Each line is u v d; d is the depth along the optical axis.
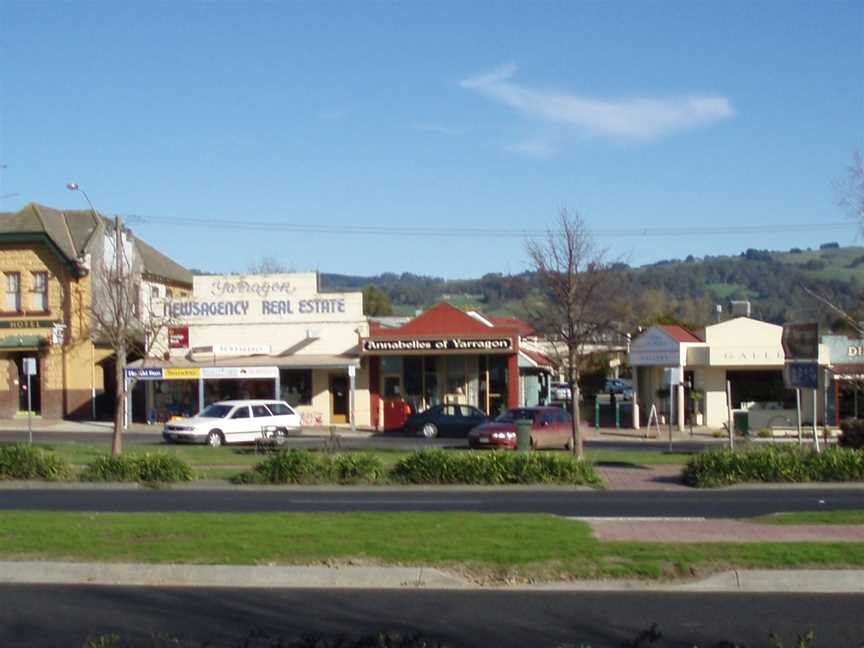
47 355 48.00
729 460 23.02
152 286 50.91
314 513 15.94
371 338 45.62
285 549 12.33
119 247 38.81
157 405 47.41
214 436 35.38
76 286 47.72
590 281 29.41
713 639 8.93
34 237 47.72
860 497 20.25
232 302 47.38
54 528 13.91
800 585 11.15
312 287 47.12
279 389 45.06
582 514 17.06
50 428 44.28
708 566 11.48
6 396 48.34
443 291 157.12
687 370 47.62
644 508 18.12
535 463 23.05
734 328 45.47
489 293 134.62
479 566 11.55
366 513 15.80
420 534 13.31
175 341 45.97
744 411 44.34
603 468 26.67
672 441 40.00
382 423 46.25
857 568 11.41
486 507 18.27
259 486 22.84
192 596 10.81
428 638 8.91
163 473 23.23
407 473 23.22
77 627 9.44
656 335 47.00
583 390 69.81
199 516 15.31
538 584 11.29
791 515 15.62
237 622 9.62
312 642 7.73
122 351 28.70
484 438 33.16
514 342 44.94
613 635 9.10
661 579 11.27
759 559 11.69
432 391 46.44
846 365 40.88
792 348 26.58
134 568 11.69
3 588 11.26
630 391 72.38
